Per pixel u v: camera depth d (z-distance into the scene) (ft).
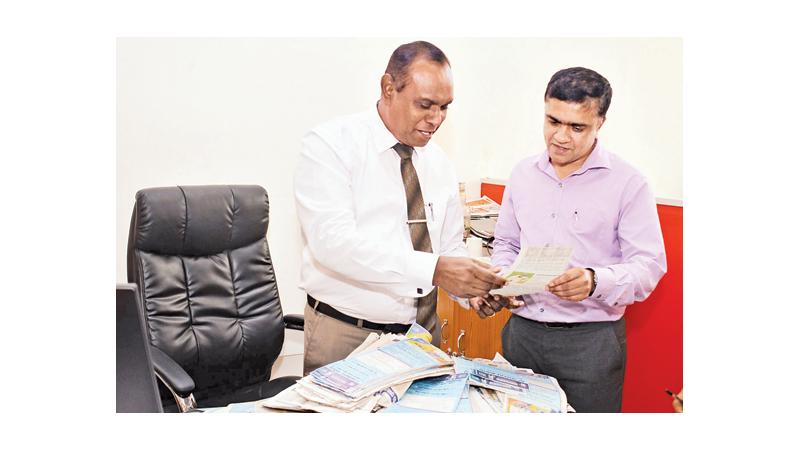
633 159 10.96
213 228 6.49
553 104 5.12
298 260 9.41
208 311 6.45
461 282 4.75
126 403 3.65
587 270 4.94
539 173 5.73
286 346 9.46
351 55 9.29
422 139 5.14
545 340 5.60
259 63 8.80
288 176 9.22
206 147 8.69
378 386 3.88
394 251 4.87
